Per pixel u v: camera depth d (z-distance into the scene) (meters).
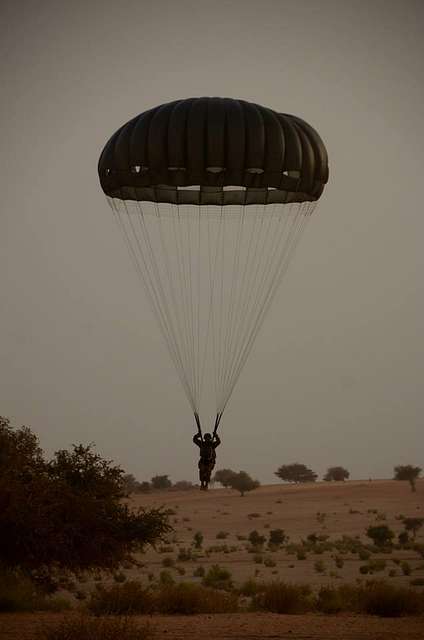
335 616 92.88
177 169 104.69
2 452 101.94
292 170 104.69
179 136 101.94
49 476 107.06
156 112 105.50
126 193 113.56
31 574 104.94
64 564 103.44
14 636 69.25
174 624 79.19
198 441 94.69
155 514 110.31
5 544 98.62
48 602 106.69
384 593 95.19
